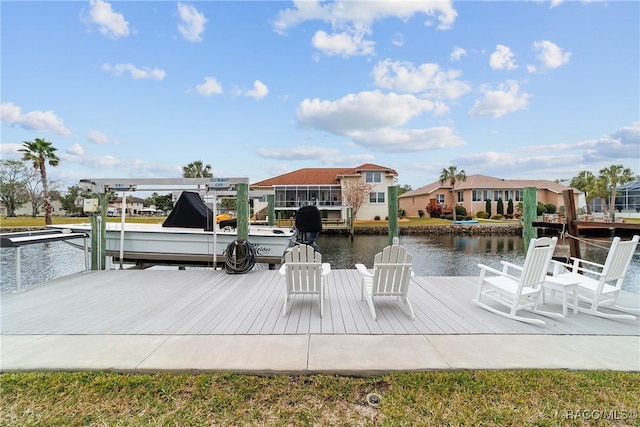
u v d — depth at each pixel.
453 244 20.52
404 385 2.21
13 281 10.15
